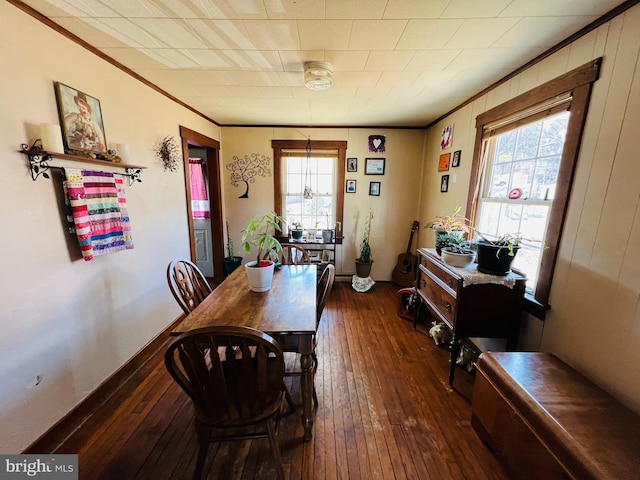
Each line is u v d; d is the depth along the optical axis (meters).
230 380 1.34
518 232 1.89
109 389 1.83
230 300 1.63
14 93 1.25
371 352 2.35
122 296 1.99
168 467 1.34
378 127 3.76
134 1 1.25
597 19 1.34
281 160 3.91
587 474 0.90
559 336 1.59
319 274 3.75
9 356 1.25
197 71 2.03
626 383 1.22
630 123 1.21
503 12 1.31
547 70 1.68
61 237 1.49
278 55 1.78
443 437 1.52
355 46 1.65
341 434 1.53
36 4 1.28
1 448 1.24
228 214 4.01
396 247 4.09
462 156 2.72
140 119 2.17
